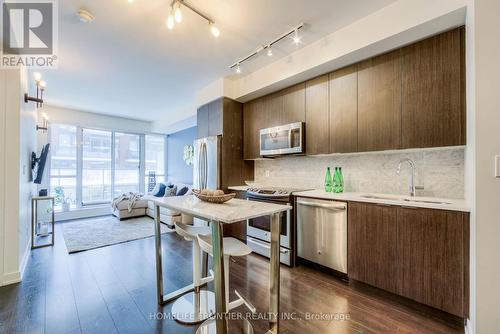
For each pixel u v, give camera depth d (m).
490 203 1.33
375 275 2.03
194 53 2.79
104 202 5.93
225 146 3.63
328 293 2.11
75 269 2.60
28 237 3.09
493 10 1.34
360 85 2.39
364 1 1.92
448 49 1.86
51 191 5.11
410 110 2.05
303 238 2.63
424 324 1.68
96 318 1.73
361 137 2.37
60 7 1.94
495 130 1.32
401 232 1.88
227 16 2.11
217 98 3.66
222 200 1.71
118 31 2.32
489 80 1.34
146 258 2.95
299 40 2.50
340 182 2.77
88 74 3.38
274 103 3.32
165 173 7.19
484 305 1.34
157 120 6.44
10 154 2.32
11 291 2.11
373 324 1.68
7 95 2.32
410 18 1.85
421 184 2.30
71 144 5.42
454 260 1.63
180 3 1.92
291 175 3.51
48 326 1.64
